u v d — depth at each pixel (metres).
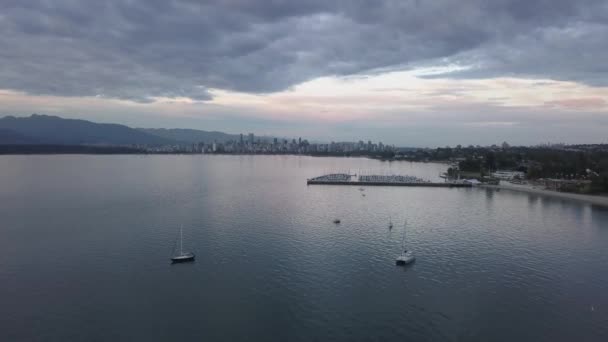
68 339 68.38
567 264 108.62
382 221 161.38
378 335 70.94
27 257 108.75
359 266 104.19
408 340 69.56
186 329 72.00
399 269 102.44
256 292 87.44
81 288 88.62
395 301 84.12
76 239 126.88
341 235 135.62
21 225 146.00
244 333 70.94
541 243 129.75
